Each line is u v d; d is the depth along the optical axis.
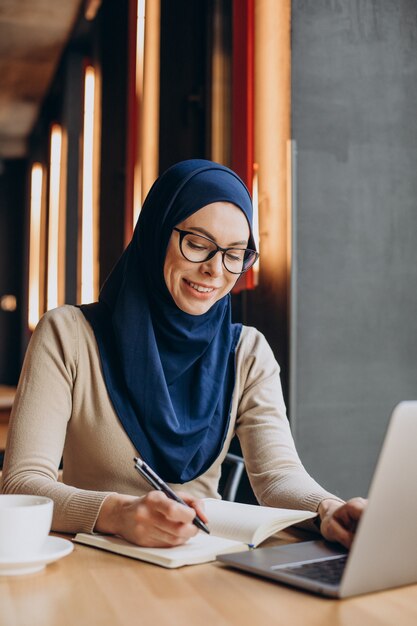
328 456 2.58
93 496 1.16
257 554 1.03
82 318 1.50
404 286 2.71
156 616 0.81
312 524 1.21
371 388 2.65
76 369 1.45
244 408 1.60
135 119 4.30
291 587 0.92
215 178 1.45
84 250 5.66
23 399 1.39
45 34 6.86
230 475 1.88
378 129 2.70
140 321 1.46
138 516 1.06
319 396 2.57
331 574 0.94
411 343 2.71
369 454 2.63
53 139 7.69
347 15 2.67
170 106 3.31
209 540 1.11
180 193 1.44
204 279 1.43
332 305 2.61
